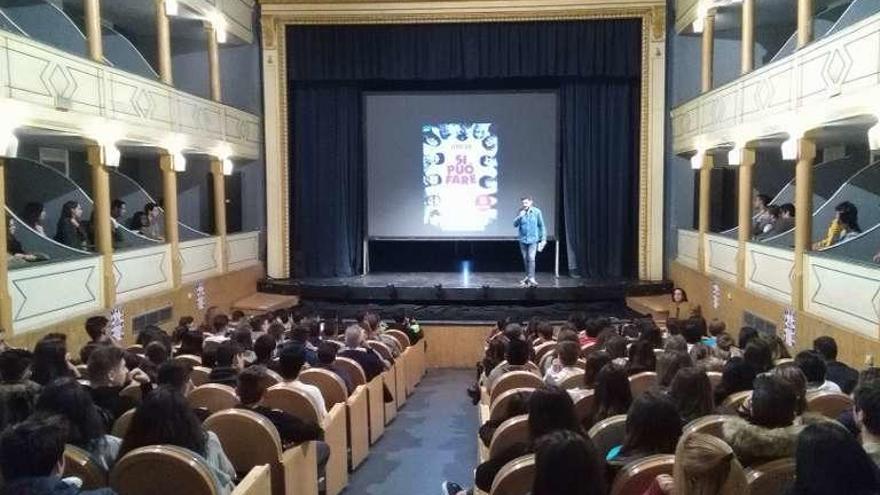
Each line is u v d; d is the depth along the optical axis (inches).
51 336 242.1
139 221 495.5
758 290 410.6
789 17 528.7
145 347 279.0
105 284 386.9
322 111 625.0
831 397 175.3
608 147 612.1
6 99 303.1
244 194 621.0
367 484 255.3
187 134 486.6
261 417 171.3
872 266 287.0
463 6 589.9
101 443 141.5
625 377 162.9
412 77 606.5
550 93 614.9
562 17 589.6
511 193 624.7
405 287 557.9
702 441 89.7
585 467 88.4
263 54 607.8
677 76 585.9
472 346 514.6
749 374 191.6
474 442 307.1
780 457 124.1
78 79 359.9
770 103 391.2
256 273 609.0
